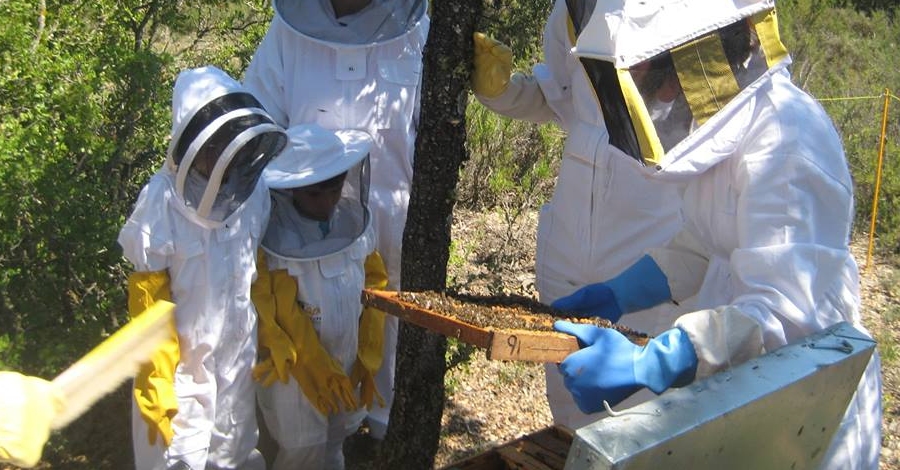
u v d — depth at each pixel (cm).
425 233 315
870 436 275
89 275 423
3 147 375
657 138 253
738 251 260
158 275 312
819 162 258
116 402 440
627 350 237
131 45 491
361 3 400
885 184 785
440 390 335
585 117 374
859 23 1485
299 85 409
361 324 390
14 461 143
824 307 265
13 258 409
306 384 355
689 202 290
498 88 343
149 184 311
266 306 350
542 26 612
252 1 582
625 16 247
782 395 218
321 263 358
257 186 337
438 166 309
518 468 287
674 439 195
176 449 322
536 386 488
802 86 1086
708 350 239
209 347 323
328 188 346
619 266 373
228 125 294
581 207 380
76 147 408
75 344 409
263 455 398
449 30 298
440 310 252
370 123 409
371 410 430
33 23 445
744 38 256
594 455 189
